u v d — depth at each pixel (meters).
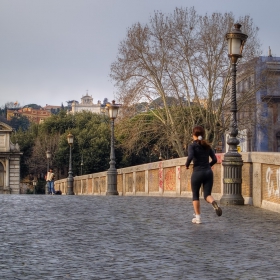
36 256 8.66
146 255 8.78
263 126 56.69
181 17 54.03
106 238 10.52
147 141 56.91
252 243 10.01
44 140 102.12
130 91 54.12
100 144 92.75
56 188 89.25
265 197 16.81
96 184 48.94
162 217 14.09
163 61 53.38
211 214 14.89
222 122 56.97
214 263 8.15
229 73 52.62
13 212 15.12
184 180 25.41
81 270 7.62
